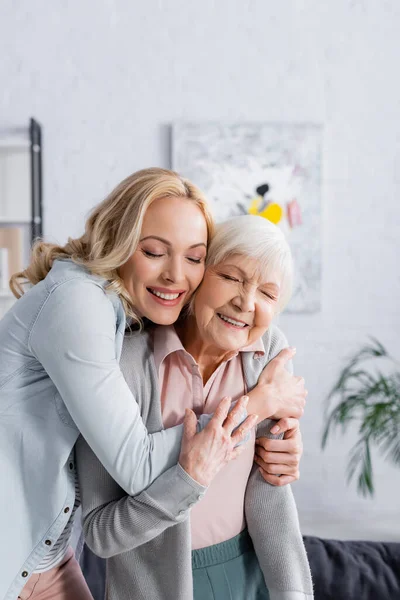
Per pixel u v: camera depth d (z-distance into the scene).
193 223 1.16
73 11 3.30
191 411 1.16
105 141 3.32
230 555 1.31
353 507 3.35
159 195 1.17
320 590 1.86
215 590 1.27
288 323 3.35
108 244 1.20
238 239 1.18
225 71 3.31
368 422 3.25
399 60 3.32
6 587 1.18
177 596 1.20
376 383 3.28
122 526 1.13
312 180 3.30
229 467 1.29
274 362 1.31
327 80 3.32
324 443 3.32
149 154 3.32
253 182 3.29
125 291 1.19
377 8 3.31
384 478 3.33
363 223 3.36
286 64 3.32
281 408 1.26
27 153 3.30
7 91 3.31
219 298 1.19
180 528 1.20
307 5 3.31
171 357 1.28
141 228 1.16
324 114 3.33
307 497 3.35
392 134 3.34
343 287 3.36
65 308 1.12
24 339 1.18
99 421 1.07
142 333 1.30
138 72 3.31
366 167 3.34
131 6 3.30
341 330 3.37
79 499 1.27
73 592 1.35
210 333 1.22
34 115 3.31
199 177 3.29
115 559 1.26
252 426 1.18
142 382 1.23
